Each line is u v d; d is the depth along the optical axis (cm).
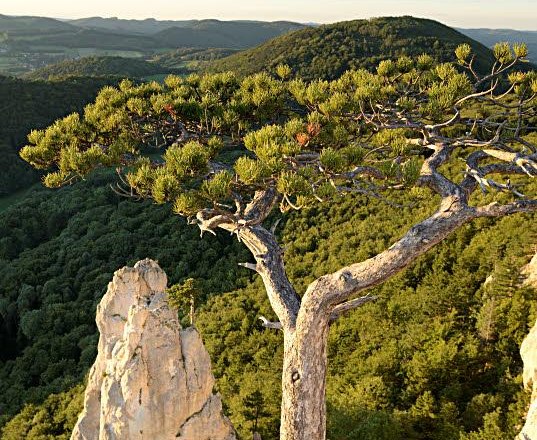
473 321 2400
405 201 4169
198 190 637
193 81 1055
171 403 1431
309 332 634
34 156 841
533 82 756
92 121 893
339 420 1758
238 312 3653
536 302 2059
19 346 4141
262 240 732
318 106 840
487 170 721
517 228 2880
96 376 1747
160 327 1441
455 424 1673
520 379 1697
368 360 2275
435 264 3150
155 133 934
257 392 2153
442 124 753
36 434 2728
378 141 757
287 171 634
